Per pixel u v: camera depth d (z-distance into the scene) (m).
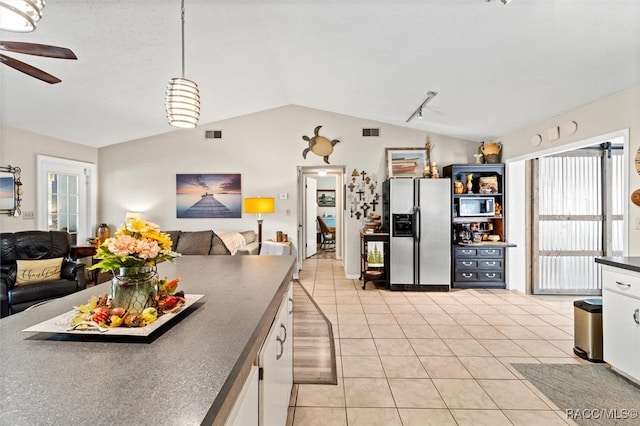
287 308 1.92
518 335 3.30
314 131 5.73
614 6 2.04
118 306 1.15
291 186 5.75
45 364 0.86
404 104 4.54
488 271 5.10
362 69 3.70
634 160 2.87
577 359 2.79
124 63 3.26
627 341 2.35
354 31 2.93
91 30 2.67
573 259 4.82
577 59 2.66
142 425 0.62
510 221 5.04
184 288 1.62
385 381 2.45
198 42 3.16
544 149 4.16
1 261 3.62
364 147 5.71
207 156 5.77
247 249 4.83
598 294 4.77
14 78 3.18
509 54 2.78
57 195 4.93
